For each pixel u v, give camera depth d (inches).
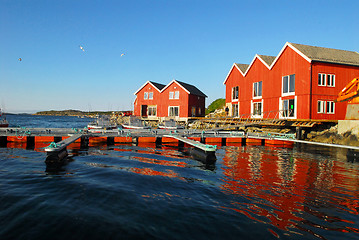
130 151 564.7
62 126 1883.6
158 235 172.1
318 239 176.2
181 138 652.7
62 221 187.2
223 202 241.8
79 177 318.0
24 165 390.6
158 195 256.2
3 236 163.3
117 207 219.0
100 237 166.6
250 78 1206.9
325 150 636.7
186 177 336.2
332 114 918.4
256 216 210.7
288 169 402.6
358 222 205.3
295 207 233.9
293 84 951.0
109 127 1098.7
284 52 1000.2
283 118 992.2
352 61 972.6
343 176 358.9
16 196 239.3
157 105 1626.5
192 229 182.9
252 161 470.6
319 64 896.9
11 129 729.6
